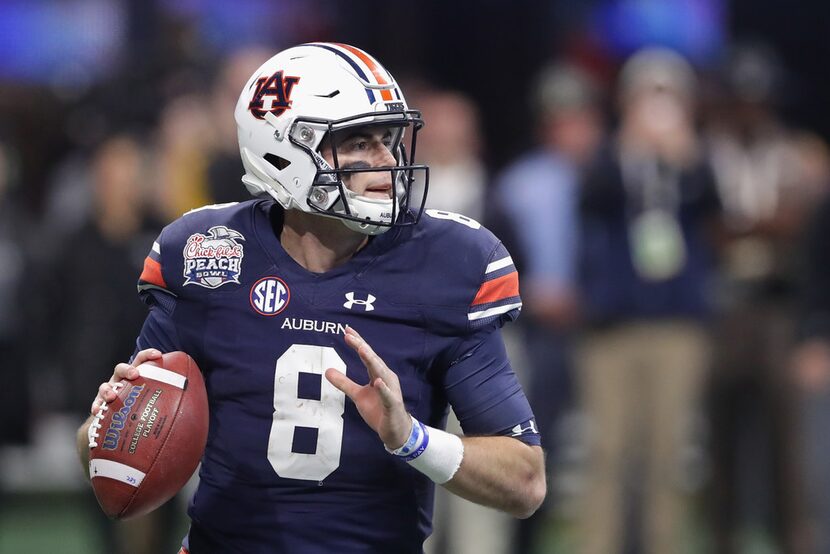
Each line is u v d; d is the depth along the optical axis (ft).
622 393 65.62
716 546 71.00
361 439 32.86
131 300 65.51
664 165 65.16
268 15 88.69
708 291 66.08
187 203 67.31
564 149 71.00
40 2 89.10
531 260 67.56
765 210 69.26
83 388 65.92
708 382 70.33
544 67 92.48
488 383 33.63
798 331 67.92
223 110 62.95
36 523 80.02
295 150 32.96
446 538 64.08
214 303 33.53
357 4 90.68
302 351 32.91
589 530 66.08
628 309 64.90
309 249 33.73
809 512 68.90
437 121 66.28
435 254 33.40
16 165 85.92
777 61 94.02
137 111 84.02
